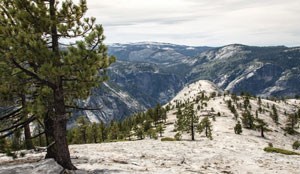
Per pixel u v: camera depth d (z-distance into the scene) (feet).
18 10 58.23
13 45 53.78
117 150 111.75
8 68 57.26
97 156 88.79
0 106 63.93
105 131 421.59
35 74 59.77
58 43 62.28
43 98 59.41
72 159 82.02
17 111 65.36
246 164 85.40
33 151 92.38
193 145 139.23
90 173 60.80
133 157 90.43
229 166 81.41
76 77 60.75
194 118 333.21
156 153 102.37
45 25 57.98
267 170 77.61
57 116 62.49
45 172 57.77
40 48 55.31
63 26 58.44
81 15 62.03
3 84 57.41
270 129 599.16
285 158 100.73
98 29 57.21
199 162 86.79
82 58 56.49
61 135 64.18
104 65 60.95
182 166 77.51
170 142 157.38
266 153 112.37
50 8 61.46
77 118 70.18
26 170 59.16
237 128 480.23
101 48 58.59
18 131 66.54
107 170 63.98
